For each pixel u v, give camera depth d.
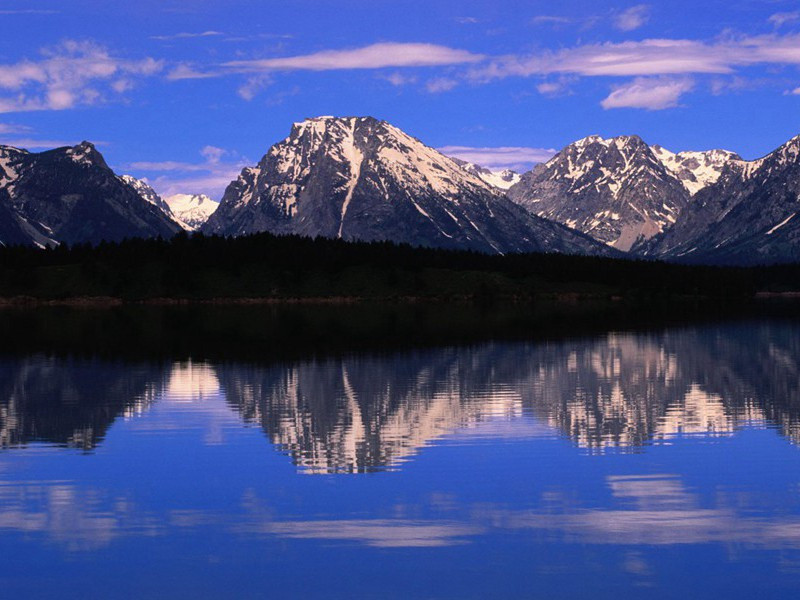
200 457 80.94
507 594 50.62
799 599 49.66
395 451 82.94
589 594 50.56
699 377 136.12
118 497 68.12
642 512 63.53
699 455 80.50
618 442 86.44
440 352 175.25
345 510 64.44
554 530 59.97
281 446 85.50
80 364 156.12
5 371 145.75
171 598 50.47
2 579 52.94
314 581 52.38
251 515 63.44
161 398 116.12
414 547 57.19
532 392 120.12
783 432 91.00
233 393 120.12
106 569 54.22
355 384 128.62
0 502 67.06
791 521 61.41
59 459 80.56
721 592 50.62
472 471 74.94
